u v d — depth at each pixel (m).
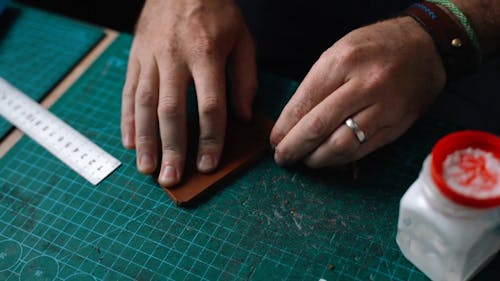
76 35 1.26
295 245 0.85
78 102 1.12
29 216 0.94
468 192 0.64
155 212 0.92
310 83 0.89
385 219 0.87
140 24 1.11
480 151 0.67
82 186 0.97
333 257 0.83
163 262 0.85
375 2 1.19
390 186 0.91
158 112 0.94
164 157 0.94
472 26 0.89
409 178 0.92
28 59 1.22
